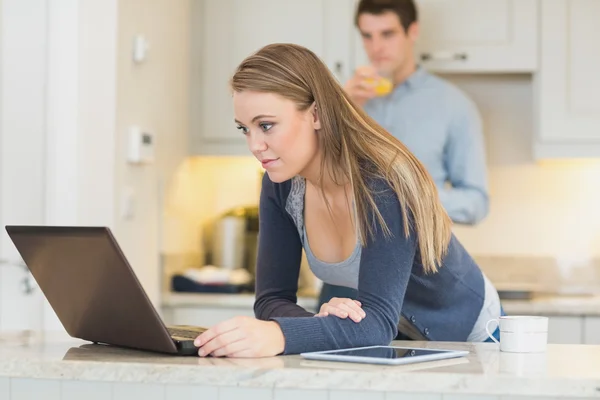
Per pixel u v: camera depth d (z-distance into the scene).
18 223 3.29
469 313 2.34
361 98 3.86
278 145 1.89
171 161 4.14
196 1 4.39
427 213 1.92
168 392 1.67
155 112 3.90
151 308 1.66
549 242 4.49
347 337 1.81
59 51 3.29
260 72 1.87
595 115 4.10
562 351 1.87
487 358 1.73
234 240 4.54
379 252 1.88
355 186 1.91
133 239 3.68
